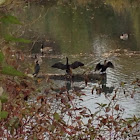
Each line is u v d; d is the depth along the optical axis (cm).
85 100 1599
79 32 3412
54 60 2577
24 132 482
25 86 432
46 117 518
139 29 3484
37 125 505
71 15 4044
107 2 4647
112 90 1803
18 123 417
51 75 2036
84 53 2769
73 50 2841
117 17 4000
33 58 2505
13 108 412
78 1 4641
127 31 3422
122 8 4356
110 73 2194
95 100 1598
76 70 2117
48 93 608
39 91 525
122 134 578
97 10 4325
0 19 178
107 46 2941
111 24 3719
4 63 183
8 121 412
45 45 2895
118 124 617
